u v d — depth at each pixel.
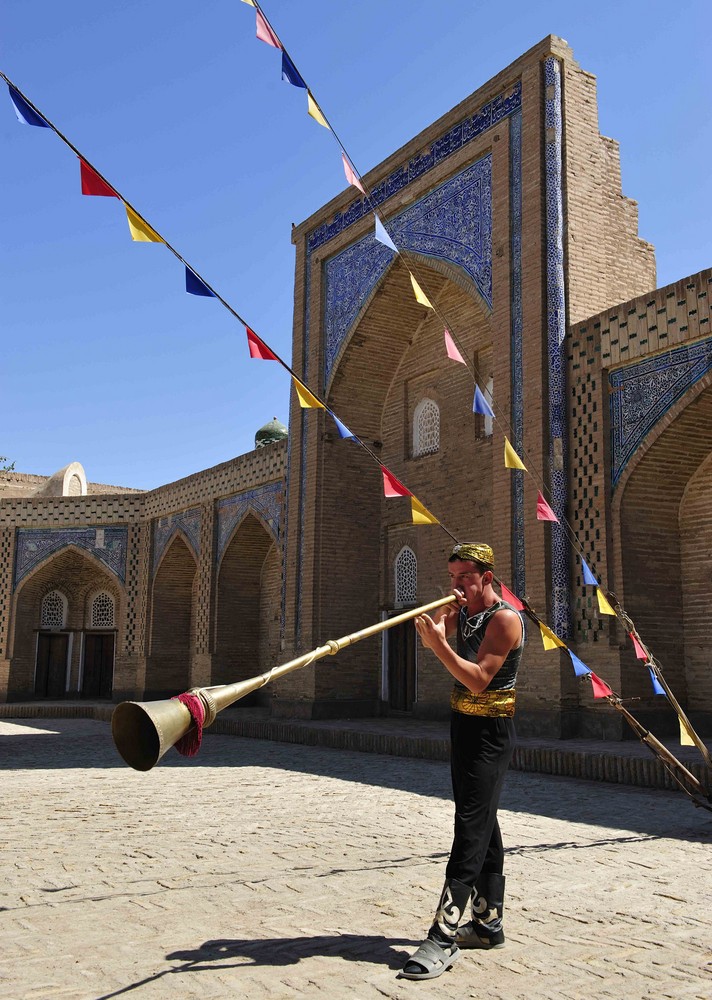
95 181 2.63
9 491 23.89
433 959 2.38
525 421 9.66
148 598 18.69
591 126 10.30
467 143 11.08
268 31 3.25
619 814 5.26
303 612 13.05
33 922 2.88
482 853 2.55
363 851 4.08
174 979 2.32
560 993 2.25
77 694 20.28
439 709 12.05
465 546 2.81
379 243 12.53
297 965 2.45
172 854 4.03
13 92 2.50
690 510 9.04
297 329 14.18
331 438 13.35
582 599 9.02
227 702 2.19
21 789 6.50
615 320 9.05
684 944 2.68
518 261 10.12
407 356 13.40
